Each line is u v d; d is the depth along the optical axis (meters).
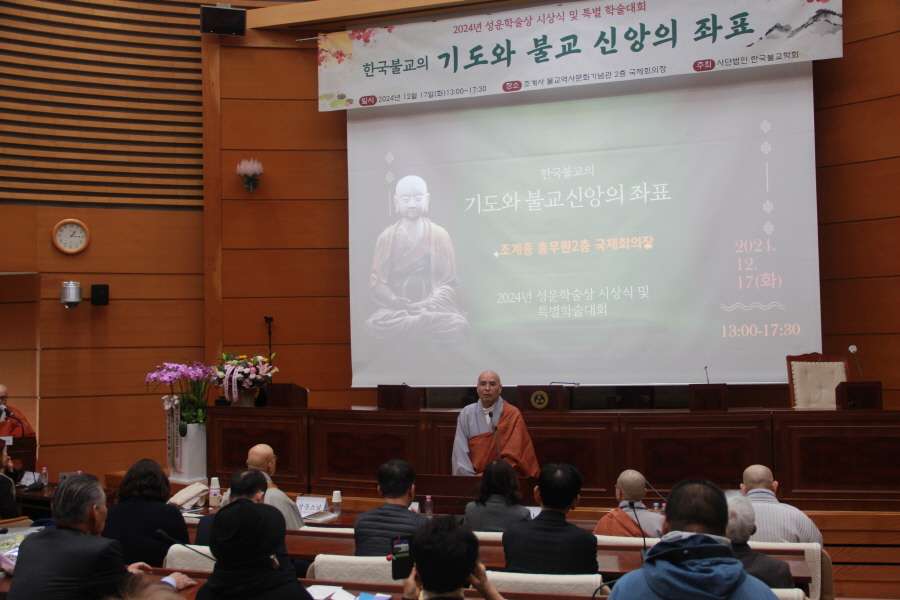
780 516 3.27
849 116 5.99
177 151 7.30
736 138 5.89
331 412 5.60
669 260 5.99
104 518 2.58
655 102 6.08
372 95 6.54
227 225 7.06
